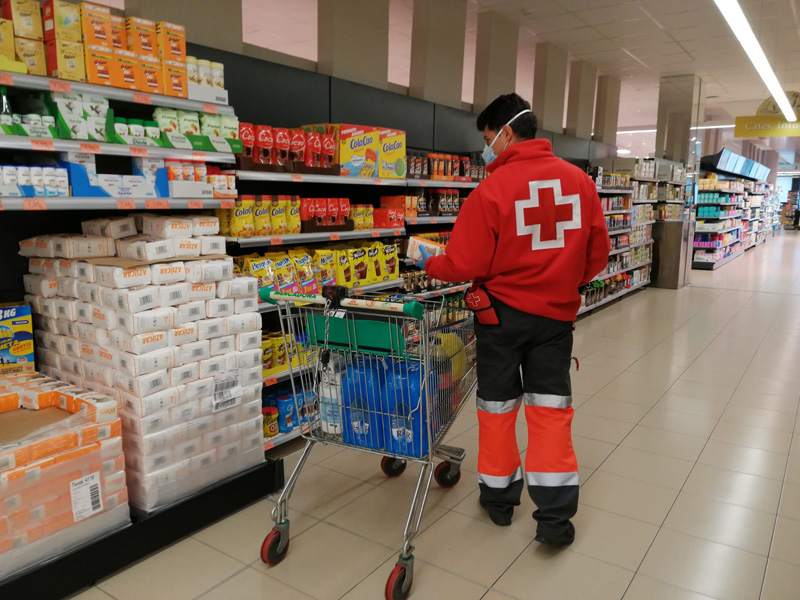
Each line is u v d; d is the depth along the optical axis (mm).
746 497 2801
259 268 3041
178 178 2582
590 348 5703
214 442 2525
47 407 2191
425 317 1999
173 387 2334
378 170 3812
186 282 2381
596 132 9750
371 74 4684
